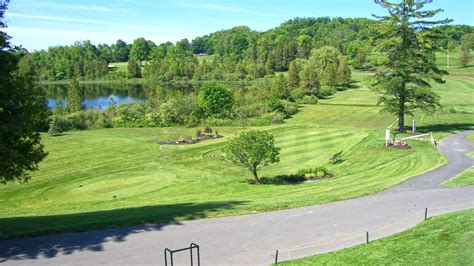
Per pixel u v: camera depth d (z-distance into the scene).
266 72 140.88
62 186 32.59
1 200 29.19
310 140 46.34
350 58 152.88
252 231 17.03
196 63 165.00
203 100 68.06
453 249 14.26
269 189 27.98
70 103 76.00
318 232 16.92
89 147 47.81
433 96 43.72
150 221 18.22
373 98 88.31
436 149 37.12
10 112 15.94
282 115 68.62
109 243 15.63
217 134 53.12
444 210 19.52
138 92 129.75
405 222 17.92
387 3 43.25
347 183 27.62
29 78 16.73
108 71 170.88
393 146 38.59
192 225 17.78
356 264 13.73
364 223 17.91
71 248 15.15
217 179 32.62
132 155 43.38
